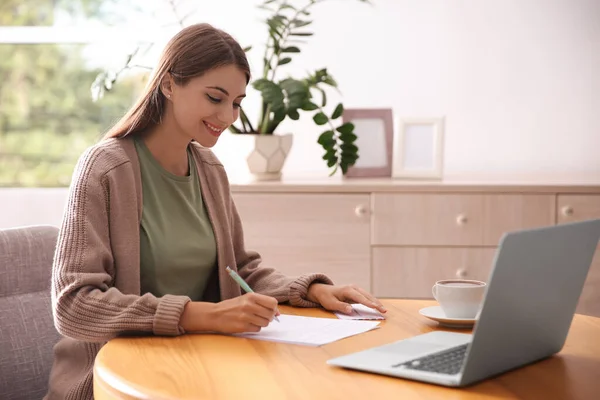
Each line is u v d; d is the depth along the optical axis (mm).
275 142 2859
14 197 3389
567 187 2674
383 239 2740
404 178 2951
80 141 3469
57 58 3436
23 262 1710
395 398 1000
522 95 3186
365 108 3018
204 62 1537
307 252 2764
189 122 1570
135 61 3342
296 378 1086
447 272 2732
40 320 1696
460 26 3180
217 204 1743
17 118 3471
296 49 2871
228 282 1713
